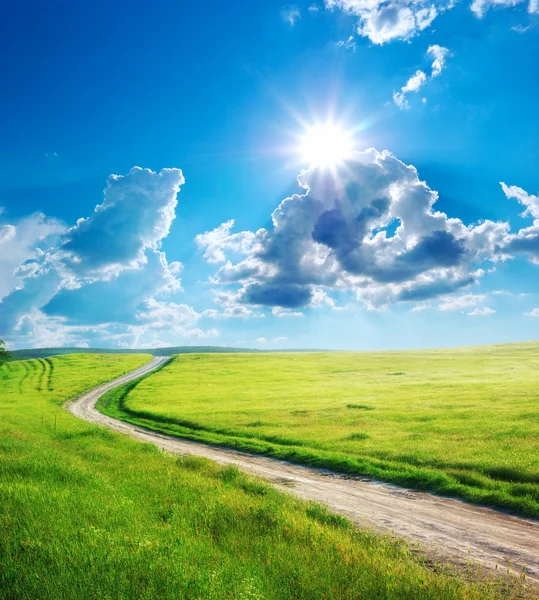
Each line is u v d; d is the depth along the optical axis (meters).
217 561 7.30
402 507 14.70
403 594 6.82
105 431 30.84
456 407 35.41
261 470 21.89
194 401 55.34
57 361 147.12
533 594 7.86
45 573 6.37
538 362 85.81
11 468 13.80
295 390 59.59
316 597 6.41
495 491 15.55
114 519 9.25
